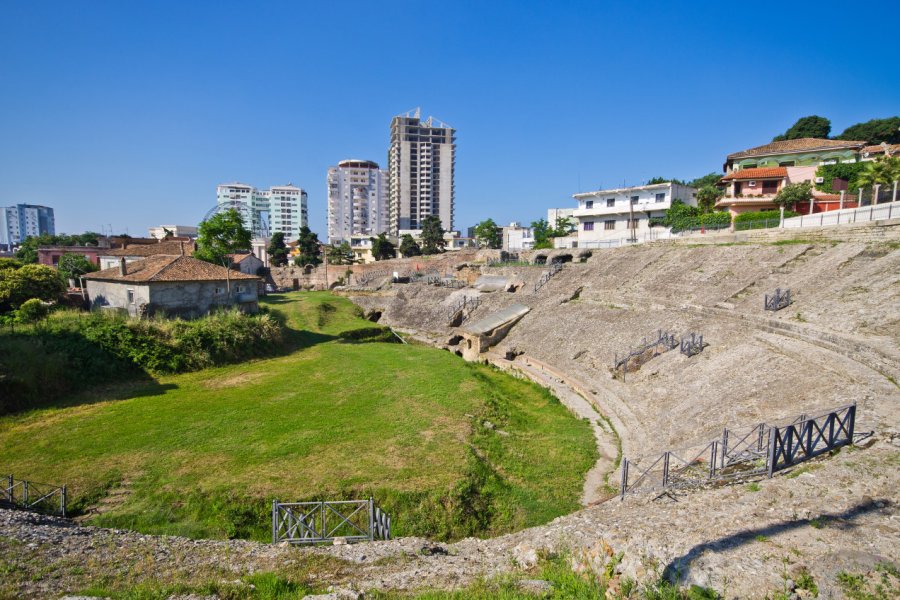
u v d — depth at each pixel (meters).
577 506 18.67
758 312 28.80
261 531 16.89
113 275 43.91
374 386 32.84
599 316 41.59
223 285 46.59
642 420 24.47
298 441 22.98
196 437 23.41
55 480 19.14
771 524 10.14
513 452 23.38
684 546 9.69
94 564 11.73
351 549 13.84
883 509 10.28
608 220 76.12
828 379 19.03
